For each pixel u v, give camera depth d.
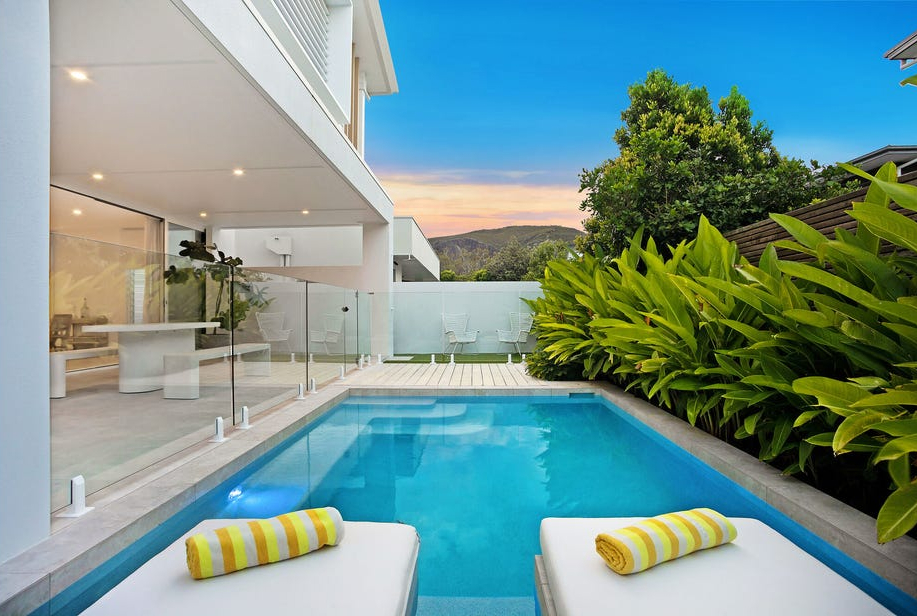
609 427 5.02
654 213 7.57
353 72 10.01
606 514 2.85
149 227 8.88
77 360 2.49
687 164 7.61
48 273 2.13
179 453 3.38
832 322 2.33
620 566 1.45
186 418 3.50
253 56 4.04
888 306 1.98
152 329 3.12
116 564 2.15
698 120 11.82
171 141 5.48
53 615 1.82
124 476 2.83
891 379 2.15
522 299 9.07
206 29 3.36
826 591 1.38
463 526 2.71
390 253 10.90
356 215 9.66
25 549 1.97
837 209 4.53
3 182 1.89
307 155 5.97
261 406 4.76
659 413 4.55
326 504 3.02
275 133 5.25
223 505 2.99
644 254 4.12
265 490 3.25
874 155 9.95
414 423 5.21
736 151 10.21
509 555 2.38
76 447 2.46
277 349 5.12
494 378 7.23
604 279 5.87
